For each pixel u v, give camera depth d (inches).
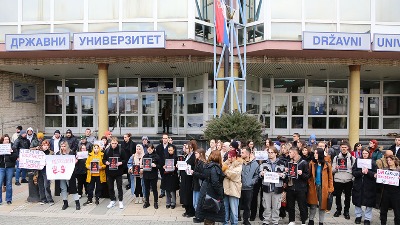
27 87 731.4
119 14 563.8
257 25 563.8
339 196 335.3
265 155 338.3
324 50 532.7
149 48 527.5
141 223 304.2
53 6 573.3
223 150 333.1
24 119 722.8
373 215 347.6
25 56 588.7
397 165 295.6
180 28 555.2
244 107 502.6
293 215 295.6
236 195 282.0
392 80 783.7
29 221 307.0
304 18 550.3
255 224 309.4
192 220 313.1
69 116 780.6
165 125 735.1
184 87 741.3
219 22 495.2
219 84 594.9
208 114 683.4
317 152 296.7
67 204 351.6
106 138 426.0
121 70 672.4
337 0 555.5
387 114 783.1
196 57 582.2
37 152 355.3
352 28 557.9
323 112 772.6
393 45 525.7
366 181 304.8
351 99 605.0
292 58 587.8
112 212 338.3
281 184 295.4
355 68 600.4
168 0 557.9
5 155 363.6
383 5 564.1
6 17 581.0
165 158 362.0
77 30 570.3
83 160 373.1
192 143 335.9
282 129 763.4
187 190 323.3
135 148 399.5
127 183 465.7
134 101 757.3
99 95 600.7
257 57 584.1
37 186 373.1
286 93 767.1
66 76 755.4
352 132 603.8
